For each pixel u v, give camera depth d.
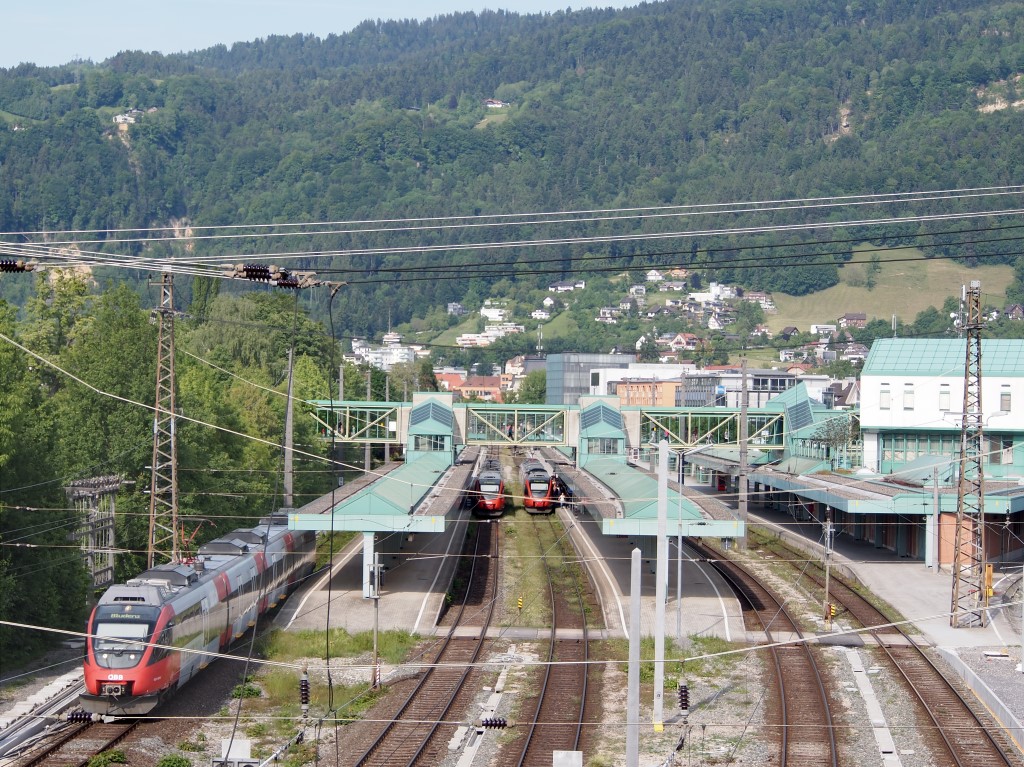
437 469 147.88
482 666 79.38
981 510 100.38
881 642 90.62
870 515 146.00
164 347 108.50
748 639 90.88
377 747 63.06
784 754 63.47
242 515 119.81
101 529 96.06
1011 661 84.50
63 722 66.12
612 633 91.75
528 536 144.00
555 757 50.12
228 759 57.22
